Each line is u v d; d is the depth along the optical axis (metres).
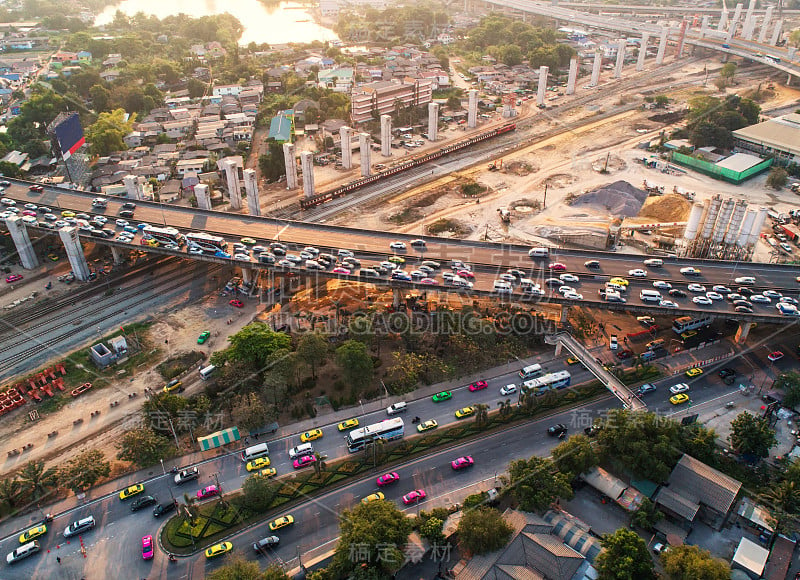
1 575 118.38
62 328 190.38
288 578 110.88
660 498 128.88
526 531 119.81
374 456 141.62
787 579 115.81
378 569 114.44
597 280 189.00
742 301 177.00
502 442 148.75
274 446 147.50
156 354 178.75
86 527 126.62
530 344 182.12
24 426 154.25
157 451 140.62
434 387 166.00
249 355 164.38
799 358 175.50
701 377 168.50
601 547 118.75
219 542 125.00
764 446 137.38
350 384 158.88
